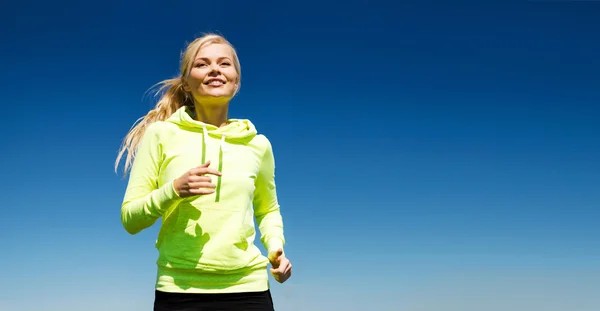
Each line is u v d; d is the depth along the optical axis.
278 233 3.00
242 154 2.82
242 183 2.74
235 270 2.65
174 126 2.79
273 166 3.05
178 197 2.47
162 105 3.07
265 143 2.98
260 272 2.75
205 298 2.60
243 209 2.73
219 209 2.67
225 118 2.96
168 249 2.65
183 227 2.64
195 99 2.90
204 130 2.78
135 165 2.79
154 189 2.78
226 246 2.63
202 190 2.43
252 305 2.68
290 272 2.80
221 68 2.84
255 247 2.78
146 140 2.80
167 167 2.73
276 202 3.12
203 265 2.59
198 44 2.88
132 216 2.62
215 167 2.72
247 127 2.92
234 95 2.94
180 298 2.59
